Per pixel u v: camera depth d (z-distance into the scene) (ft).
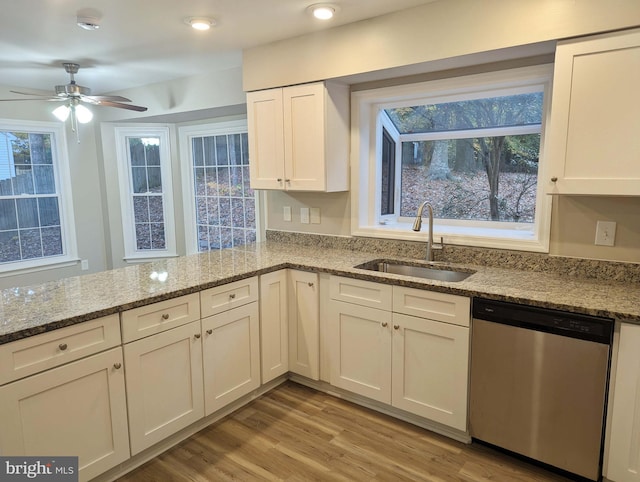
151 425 6.98
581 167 6.53
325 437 7.82
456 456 7.24
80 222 16.56
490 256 8.48
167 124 16.30
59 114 11.39
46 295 6.76
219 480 6.75
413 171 10.50
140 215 17.26
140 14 7.87
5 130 14.61
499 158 9.23
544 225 7.78
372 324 8.21
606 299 6.24
